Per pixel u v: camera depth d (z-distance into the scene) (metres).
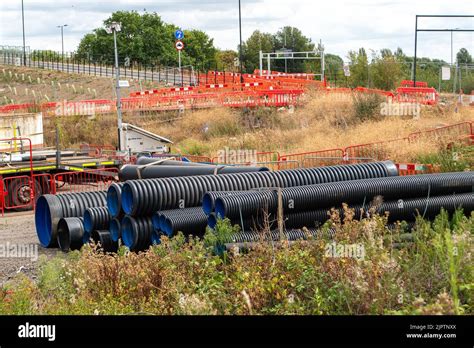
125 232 14.24
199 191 14.27
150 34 94.88
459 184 13.95
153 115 43.59
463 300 9.11
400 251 10.43
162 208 13.97
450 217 13.86
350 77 54.56
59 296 10.28
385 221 11.91
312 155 27.09
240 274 9.87
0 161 22.80
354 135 30.03
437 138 25.34
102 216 15.03
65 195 16.38
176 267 10.59
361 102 36.41
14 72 75.06
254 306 9.15
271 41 87.19
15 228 18.94
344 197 13.24
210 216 12.84
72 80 68.75
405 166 20.11
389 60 53.44
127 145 29.75
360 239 10.48
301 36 85.81
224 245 11.62
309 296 9.28
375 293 8.68
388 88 52.75
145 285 10.14
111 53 94.19
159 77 65.62
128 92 60.06
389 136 28.61
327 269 9.55
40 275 11.35
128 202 14.15
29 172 22.66
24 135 26.98
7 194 21.97
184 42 100.88
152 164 18.64
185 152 33.69
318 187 13.19
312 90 41.91
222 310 9.34
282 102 40.56
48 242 16.02
